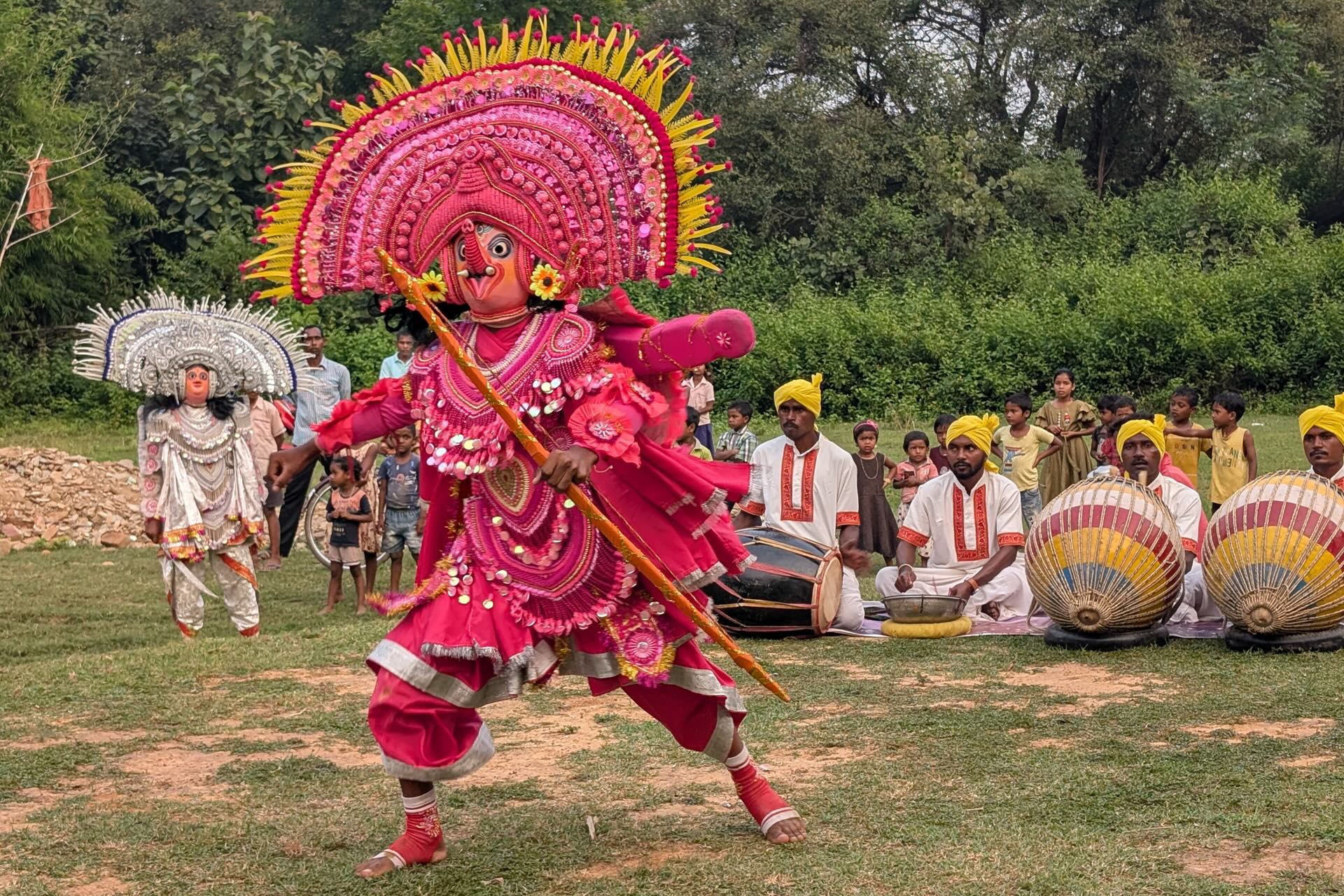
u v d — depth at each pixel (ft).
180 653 27.61
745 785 15.78
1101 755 18.78
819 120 121.08
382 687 14.46
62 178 97.14
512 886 14.29
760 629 28.55
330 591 37.73
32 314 101.09
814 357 96.43
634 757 19.60
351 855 15.46
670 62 15.37
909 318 98.68
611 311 14.84
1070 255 114.93
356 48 117.60
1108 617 25.79
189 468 32.71
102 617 37.11
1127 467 30.50
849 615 29.12
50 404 99.19
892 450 73.05
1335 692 21.88
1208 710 21.07
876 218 118.42
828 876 14.23
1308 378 92.27
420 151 15.66
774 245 118.73
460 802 17.48
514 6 102.01
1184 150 139.54
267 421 44.78
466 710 14.85
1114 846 14.87
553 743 20.62
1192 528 29.73
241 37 110.11
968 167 122.11
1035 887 13.70
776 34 125.59
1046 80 132.67
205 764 19.67
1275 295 93.15
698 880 14.23
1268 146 132.46
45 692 24.13
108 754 20.17
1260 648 25.45
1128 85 138.41
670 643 14.85
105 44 128.16
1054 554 26.37
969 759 18.83
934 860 14.62
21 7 105.29
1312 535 24.90
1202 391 92.94
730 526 15.61
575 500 13.96
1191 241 114.01
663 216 15.26
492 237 15.07
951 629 28.27
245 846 15.85
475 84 15.81
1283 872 13.91
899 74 130.52
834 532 30.01
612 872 14.67
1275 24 133.49
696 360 14.56
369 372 92.68
